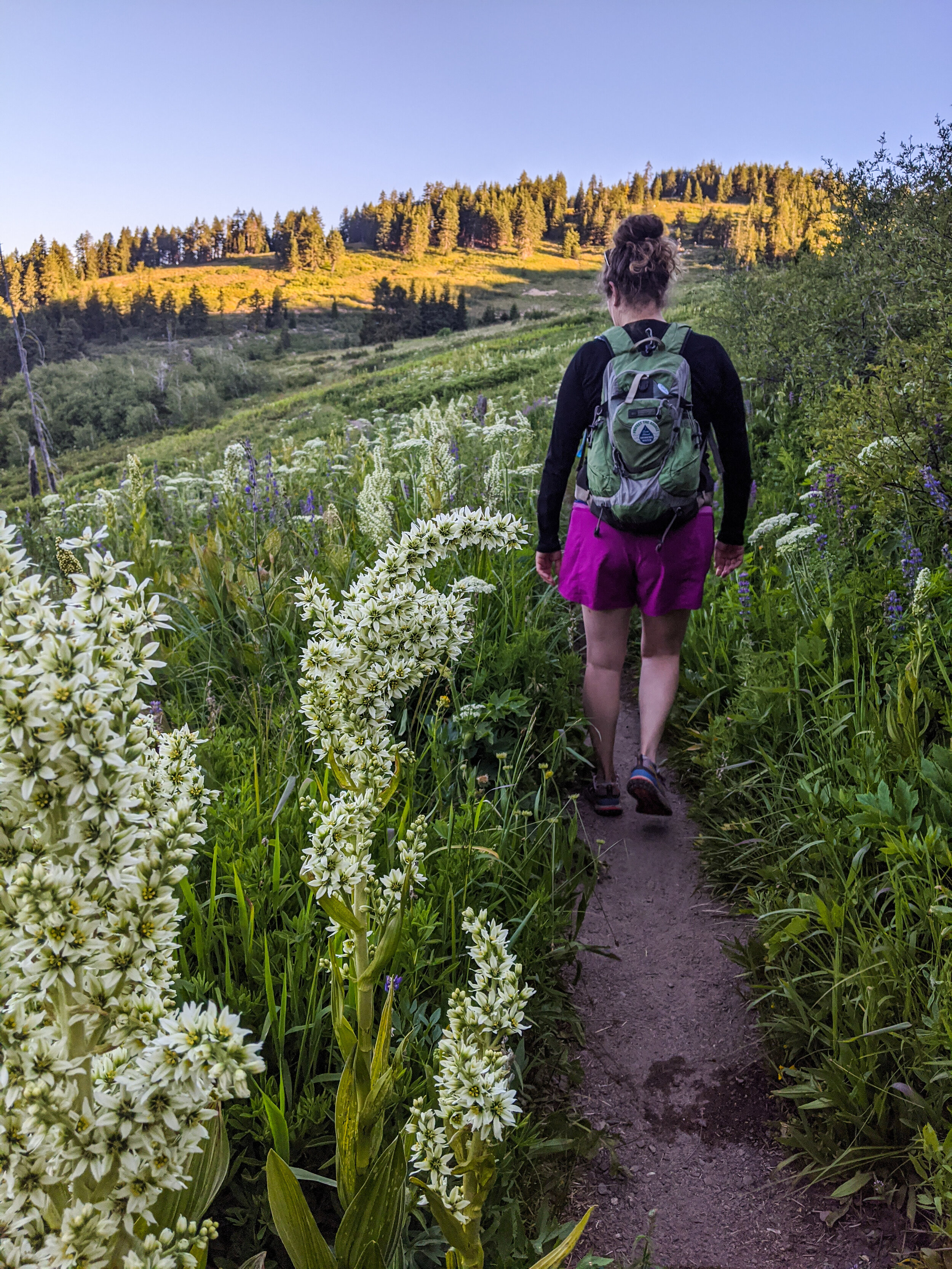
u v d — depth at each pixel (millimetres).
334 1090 2217
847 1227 2168
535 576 5648
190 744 1526
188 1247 1057
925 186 8531
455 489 6195
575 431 3682
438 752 3424
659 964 3146
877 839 2916
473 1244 1460
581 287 175625
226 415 66938
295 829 2801
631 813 4078
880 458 4688
